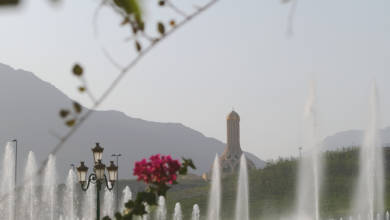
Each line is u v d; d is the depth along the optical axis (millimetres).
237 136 181875
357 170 113875
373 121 84125
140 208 6457
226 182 116500
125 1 2150
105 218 6547
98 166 20969
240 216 94000
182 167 6602
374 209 93062
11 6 1463
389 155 113312
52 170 76500
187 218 92562
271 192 107750
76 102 2941
